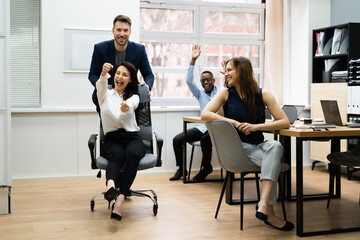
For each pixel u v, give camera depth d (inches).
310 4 206.7
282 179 141.5
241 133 114.2
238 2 220.5
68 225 115.7
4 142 127.5
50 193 156.8
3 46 127.0
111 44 140.6
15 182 177.3
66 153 182.7
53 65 179.9
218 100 115.7
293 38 217.5
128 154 120.7
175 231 110.0
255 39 223.3
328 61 197.6
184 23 214.4
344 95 181.6
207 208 133.8
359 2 190.7
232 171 109.7
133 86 130.2
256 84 114.7
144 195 129.5
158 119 193.5
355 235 107.3
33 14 179.8
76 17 181.3
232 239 103.4
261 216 99.9
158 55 211.0
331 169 134.6
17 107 179.6
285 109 138.9
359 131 107.0
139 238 104.3
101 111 126.6
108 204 136.3
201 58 215.9
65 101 181.9
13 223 117.6
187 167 199.5
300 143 105.2
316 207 135.4
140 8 207.3
